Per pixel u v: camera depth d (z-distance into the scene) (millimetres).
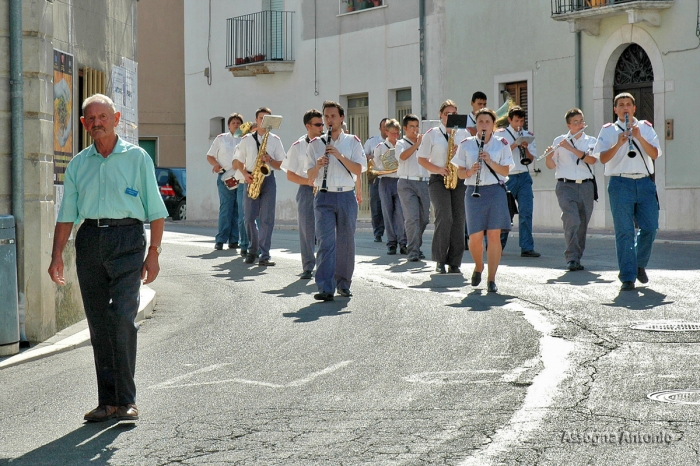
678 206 25953
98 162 7426
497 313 11234
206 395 7930
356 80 35219
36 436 6941
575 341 9398
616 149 12812
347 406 7336
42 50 10891
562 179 15641
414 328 10523
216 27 40969
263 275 16219
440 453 6039
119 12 14305
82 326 11820
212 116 41562
